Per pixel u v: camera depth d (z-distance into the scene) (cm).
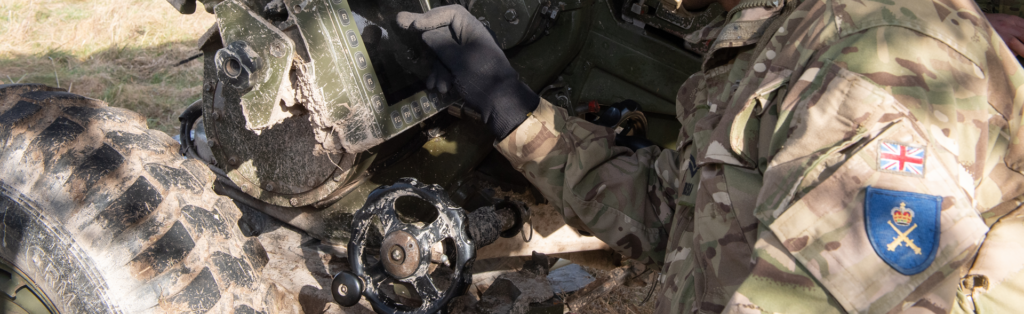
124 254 136
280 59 131
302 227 199
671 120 204
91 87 451
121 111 154
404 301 172
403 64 156
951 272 81
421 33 145
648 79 189
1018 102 96
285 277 177
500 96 141
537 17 173
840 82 87
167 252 137
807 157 87
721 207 105
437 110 157
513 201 167
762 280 88
